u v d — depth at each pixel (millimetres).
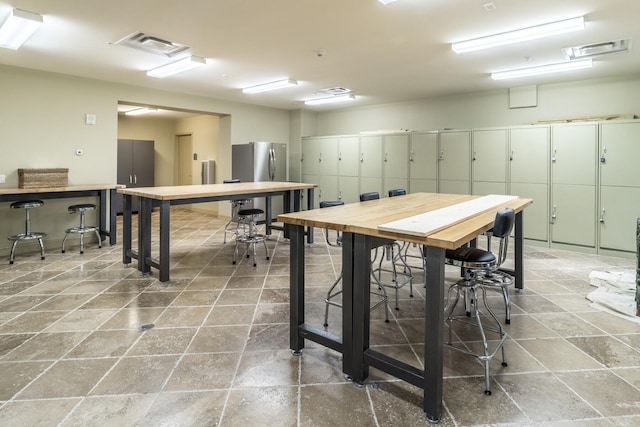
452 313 2764
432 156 6484
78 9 3152
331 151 7816
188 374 2102
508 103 6113
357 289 2006
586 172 5133
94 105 5605
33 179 4820
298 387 1995
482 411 1804
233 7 3115
